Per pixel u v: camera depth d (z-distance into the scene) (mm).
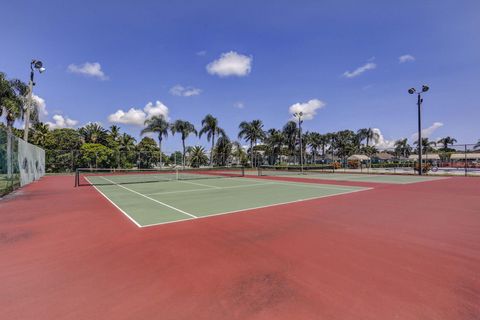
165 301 2691
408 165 44750
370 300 2658
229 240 4668
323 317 2381
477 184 15000
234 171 36312
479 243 4414
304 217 6465
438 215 6613
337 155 69000
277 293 2830
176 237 4852
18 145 13648
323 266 3516
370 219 6207
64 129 40938
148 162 38500
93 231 5309
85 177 24328
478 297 2688
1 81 21516
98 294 2840
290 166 41531
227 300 2699
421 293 2781
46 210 7621
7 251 4188
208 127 41281
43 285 3049
